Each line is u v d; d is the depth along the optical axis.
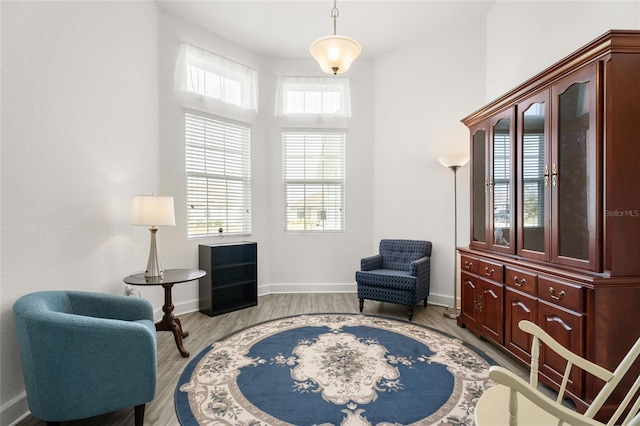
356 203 4.49
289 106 4.45
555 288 1.95
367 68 4.46
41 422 1.76
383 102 4.36
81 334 1.55
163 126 3.46
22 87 1.84
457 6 3.40
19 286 1.82
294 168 4.52
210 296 3.53
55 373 1.52
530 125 2.30
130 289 2.85
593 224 1.78
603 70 1.74
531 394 0.85
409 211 4.18
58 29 2.09
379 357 2.51
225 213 4.08
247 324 3.28
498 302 2.52
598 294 1.71
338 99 4.45
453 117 3.81
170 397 1.98
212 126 3.94
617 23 2.13
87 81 2.37
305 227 4.55
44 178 1.99
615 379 1.11
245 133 4.27
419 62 4.05
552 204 2.07
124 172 2.82
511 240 2.49
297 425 1.71
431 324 3.25
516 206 2.45
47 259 2.01
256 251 3.98
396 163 4.27
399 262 3.98
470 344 2.74
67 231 2.18
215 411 1.84
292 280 4.53
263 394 2.01
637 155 1.71
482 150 2.94
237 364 2.40
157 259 2.72
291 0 3.29
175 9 3.45
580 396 1.77
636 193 1.72
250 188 4.30
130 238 2.91
